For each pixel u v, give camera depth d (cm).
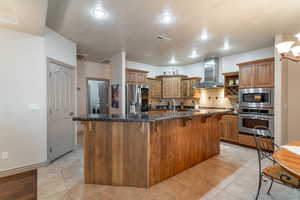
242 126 425
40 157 294
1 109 257
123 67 481
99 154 239
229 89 507
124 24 296
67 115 370
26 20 231
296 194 213
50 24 294
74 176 262
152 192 218
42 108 296
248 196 209
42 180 248
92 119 228
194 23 292
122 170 236
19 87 272
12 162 267
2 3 201
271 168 198
